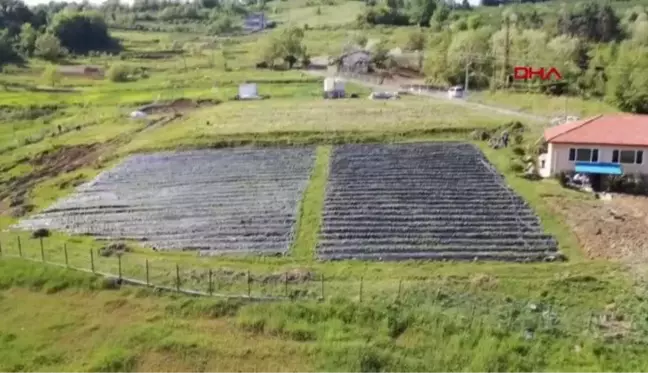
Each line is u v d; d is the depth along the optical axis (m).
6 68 135.50
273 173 57.12
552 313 34.34
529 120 71.25
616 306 34.78
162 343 32.47
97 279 38.72
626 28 136.50
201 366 31.09
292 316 34.19
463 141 64.56
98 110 92.94
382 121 71.94
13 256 42.84
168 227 46.97
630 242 41.47
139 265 40.75
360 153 61.75
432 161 58.19
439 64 108.62
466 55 105.88
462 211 46.59
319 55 144.75
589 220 44.69
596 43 122.44
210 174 58.03
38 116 94.38
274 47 131.88
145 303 36.28
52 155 70.69
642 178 51.38
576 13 142.12
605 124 54.41
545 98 89.38
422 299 35.56
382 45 138.38
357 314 34.00
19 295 38.16
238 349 32.06
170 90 107.00
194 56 154.50
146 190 55.25
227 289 37.25
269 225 45.94
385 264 39.94
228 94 97.31
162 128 76.50
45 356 32.09
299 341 32.59
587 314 34.25
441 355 31.22
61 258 42.44
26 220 51.09
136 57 157.75
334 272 39.12
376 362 30.77
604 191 51.22
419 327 32.97
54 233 47.59
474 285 36.97
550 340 31.94
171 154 65.19
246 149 65.31
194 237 44.94
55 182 60.88
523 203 47.69
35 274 39.78
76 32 172.88
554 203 47.53
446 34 134.62
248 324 33.81
